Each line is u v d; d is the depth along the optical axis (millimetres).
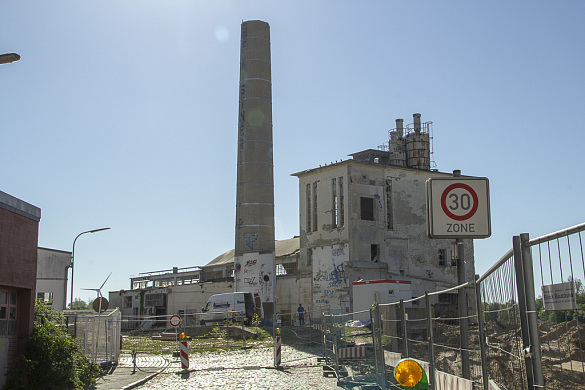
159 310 65188
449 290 9492
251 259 52938
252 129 55219
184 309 62406
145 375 21438
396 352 12812
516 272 5895
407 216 52188
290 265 57219
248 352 31109
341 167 50438
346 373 19703
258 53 56656
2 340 14992
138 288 73438
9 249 15289
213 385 18656
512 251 6012
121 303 71000
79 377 17859
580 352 4773
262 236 53344
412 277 51250
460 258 10641
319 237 51406
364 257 48844
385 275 49625
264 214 53875
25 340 15922
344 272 48531
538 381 5559
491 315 7414
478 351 8234
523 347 5809
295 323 51344
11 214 15477
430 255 52812
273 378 20172
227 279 59281
